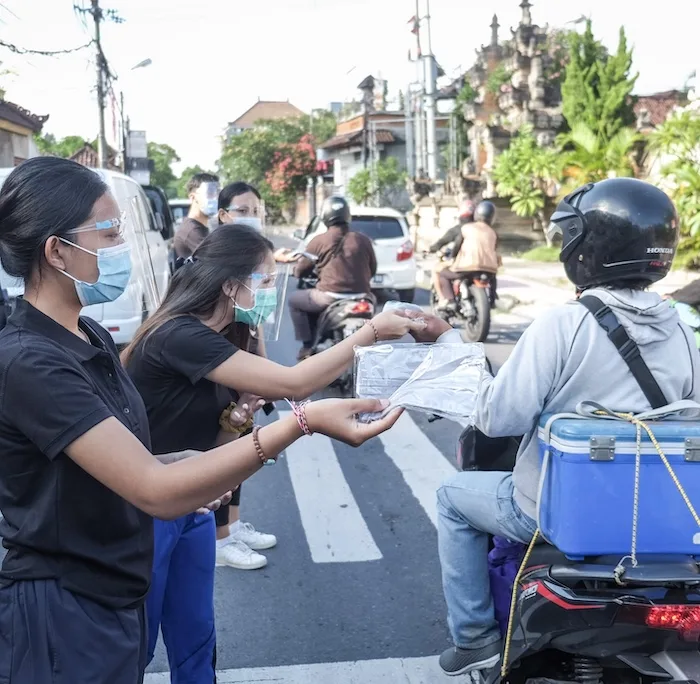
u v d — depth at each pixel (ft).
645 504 6.81
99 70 70.79
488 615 8.70
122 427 5.28
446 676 10.61
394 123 152.66
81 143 139.13
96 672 5.49
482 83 121.49
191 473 5.25
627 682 7.62
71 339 5.67
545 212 76.38
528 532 7.96
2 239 5.59
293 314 25.40
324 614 12.26
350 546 14.65
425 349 7.25
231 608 12.42
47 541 5.42
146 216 30.99
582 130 73.26
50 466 5.37
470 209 33.50
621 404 7.31
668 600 6.98
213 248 8.77
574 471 6.78
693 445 6.75
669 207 7.49
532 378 7.23
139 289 12.59
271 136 184.24
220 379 8.23
